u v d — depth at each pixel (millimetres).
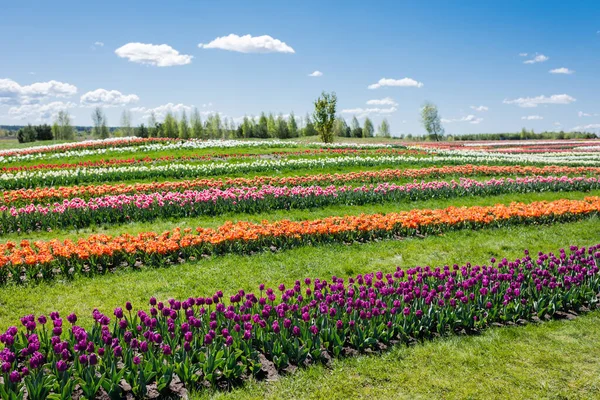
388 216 15039
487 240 13938
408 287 8375
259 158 32781
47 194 18625
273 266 11312
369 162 29766
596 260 10492
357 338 7148
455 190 21172
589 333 7910
